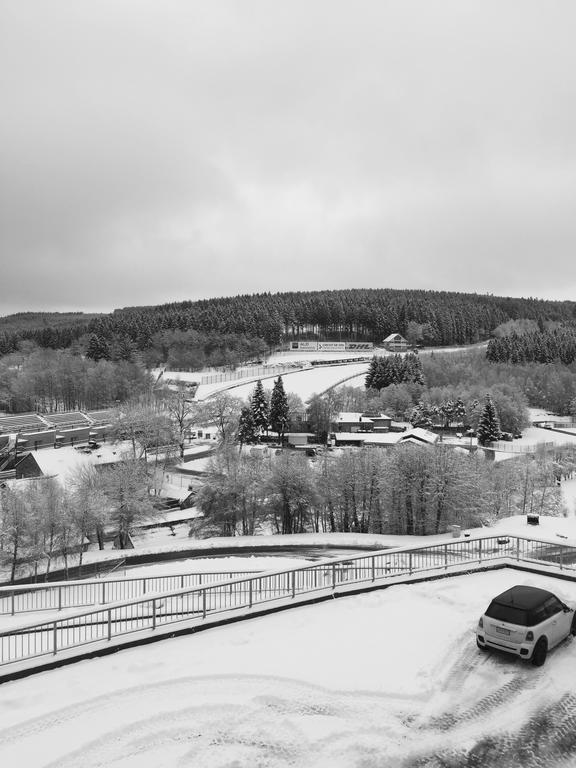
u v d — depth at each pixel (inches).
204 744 471.5
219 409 5354.3
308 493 2997.0
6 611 1226.6
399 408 6323.8
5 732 484.4
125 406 4854.8
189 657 619.8
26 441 4635.8
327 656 617.6
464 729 498.3
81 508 2687.0
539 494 3535.9
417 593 804.0
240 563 1717.5
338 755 460.4
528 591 647.8
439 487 2834.6
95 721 500.1
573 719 514.6
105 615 1047.0
